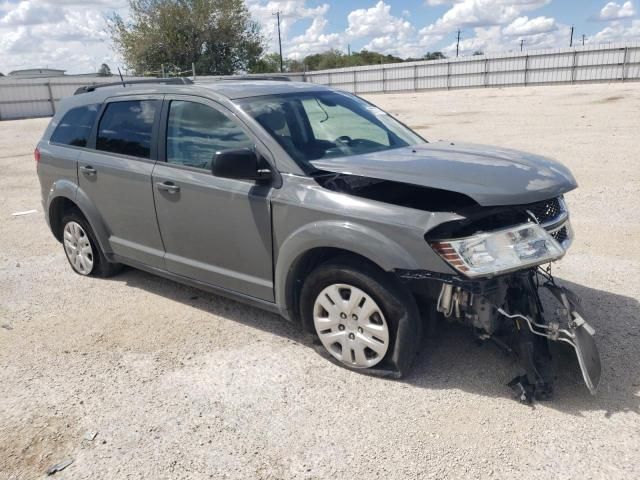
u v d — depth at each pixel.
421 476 2.72
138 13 53.34
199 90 4.29
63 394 3.56
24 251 6.64
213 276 4.27
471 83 47.06
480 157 3.65
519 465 2.75
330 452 2.91
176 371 3.77
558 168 3.57
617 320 4.14
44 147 5.63
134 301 4.96
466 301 3.20
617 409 3.13
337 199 3.44
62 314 4.76
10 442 3.11
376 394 3.39
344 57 81.50
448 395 3.34
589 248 5.74
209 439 3.06
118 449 3.02
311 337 3.87
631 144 12.05
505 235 3.13
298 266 3.71
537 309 3.42
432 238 3.13
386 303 3.36
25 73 59.06
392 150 3.96
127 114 4.84
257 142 3.85
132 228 4.84
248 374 3.68
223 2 53.47
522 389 3.23
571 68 42.16
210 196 4.06
